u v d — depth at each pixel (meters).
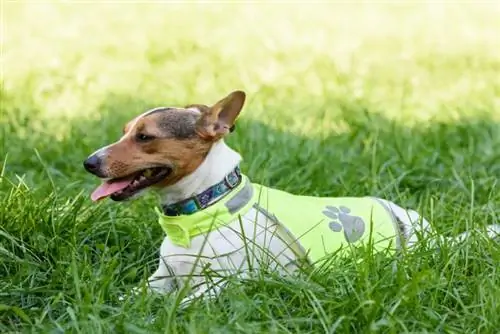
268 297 5.58
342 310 5.47
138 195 6.08
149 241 6.85
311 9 18.70
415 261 5.98
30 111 10.60
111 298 5.80
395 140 9.27
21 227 6.73
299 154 8.71
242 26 16.95
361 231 6.37
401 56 14.85
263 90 12.05
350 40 16.11
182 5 18.62
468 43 15.98
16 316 5.82
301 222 6.18
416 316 5.46
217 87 12.35
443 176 8.27
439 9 18.88
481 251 6.24
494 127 9.80
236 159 6.16
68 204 7.07
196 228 6.02
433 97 11.97
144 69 13.59
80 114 10.71
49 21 16.72
